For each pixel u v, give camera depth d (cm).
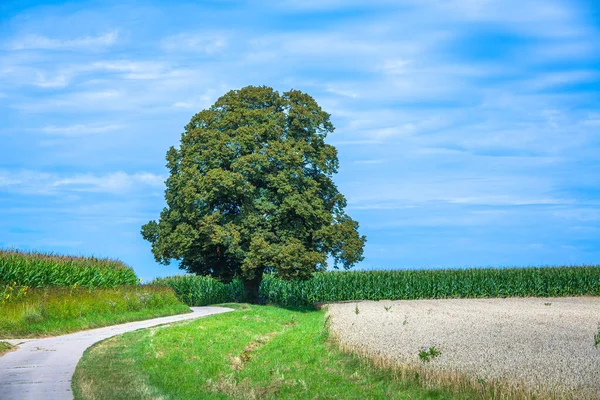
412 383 1532
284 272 4375
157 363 1984
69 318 2931
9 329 2555
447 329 2450
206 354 2259
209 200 4425
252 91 4838
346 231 4725
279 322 3300
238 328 2838
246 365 2167
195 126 4806
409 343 2000
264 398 1611
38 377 1630
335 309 3916
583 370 1502
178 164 4769
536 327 2533
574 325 2647
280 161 4550
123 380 1638
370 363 1764
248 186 4438
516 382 1366
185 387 1702
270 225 4484
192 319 3303
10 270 3188
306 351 2133
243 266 4428
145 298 3719
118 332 2727
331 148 4906
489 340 2077
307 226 4644
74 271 3659
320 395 1545
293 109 4819
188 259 4628
